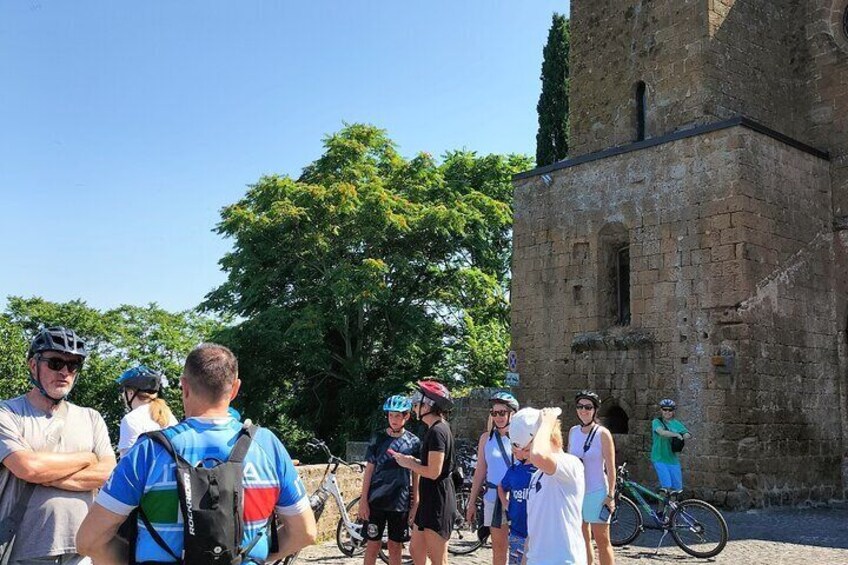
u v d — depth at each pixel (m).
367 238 28.52
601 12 21.25
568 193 20.09
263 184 29.88
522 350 20.69
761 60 19.38
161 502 3.34
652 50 19.62
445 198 31.38
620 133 20.30
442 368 30.94
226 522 3.31
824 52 19.48
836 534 13.15
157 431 3.50
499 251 33.00
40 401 4.92
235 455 3.48
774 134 17.66
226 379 3.68
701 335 17.00
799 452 17.12
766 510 16.05
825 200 18.72
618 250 19.47
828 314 18.30
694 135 17.62
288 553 3.79
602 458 8.29
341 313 28.00
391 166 31.78
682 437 13.32
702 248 17.23
